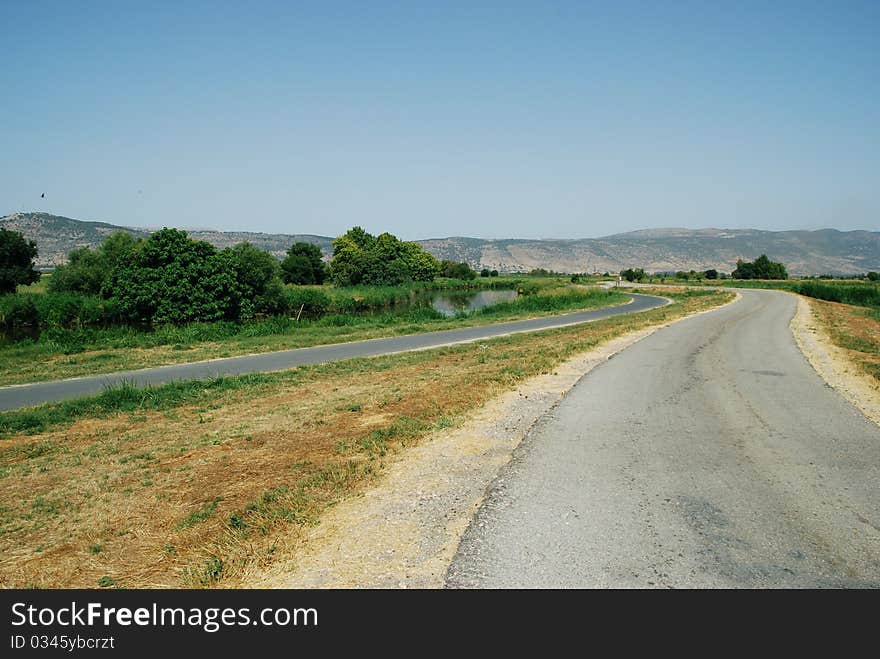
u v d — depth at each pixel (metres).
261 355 20.88
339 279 95.69
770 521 5.41
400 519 5.55
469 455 7.58
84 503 6.56
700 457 7.39
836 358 16.61
